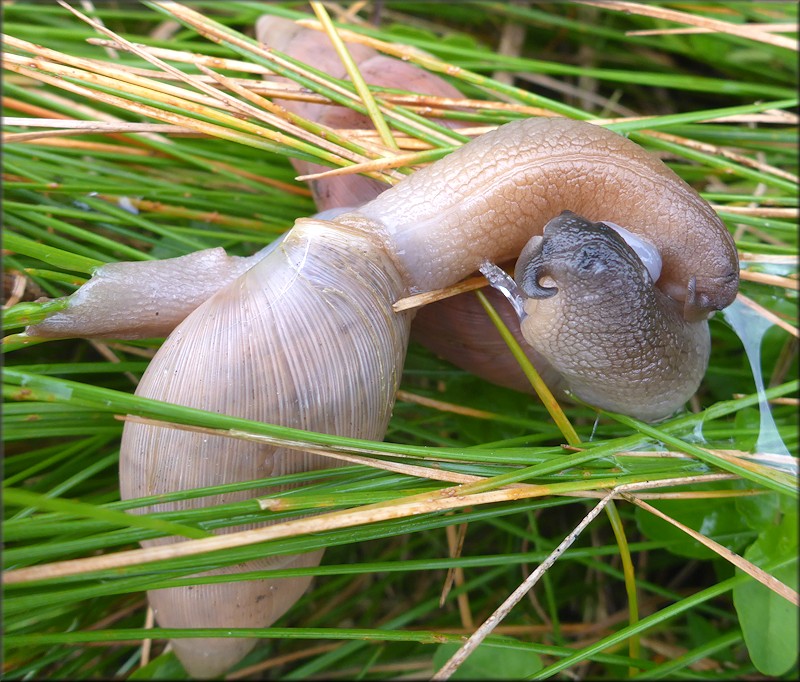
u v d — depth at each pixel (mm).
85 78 178
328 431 167
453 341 185
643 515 183
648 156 173
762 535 177
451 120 194
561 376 180
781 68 224
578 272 165
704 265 172
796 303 194
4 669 176
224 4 216
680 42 227
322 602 197
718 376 201
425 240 173
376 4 231
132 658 188
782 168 217
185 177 202
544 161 171
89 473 178
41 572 152
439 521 167
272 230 199
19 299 181
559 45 242
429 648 193
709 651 175
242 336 166
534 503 171
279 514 164
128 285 172
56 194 190
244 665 190
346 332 167
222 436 164
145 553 154
